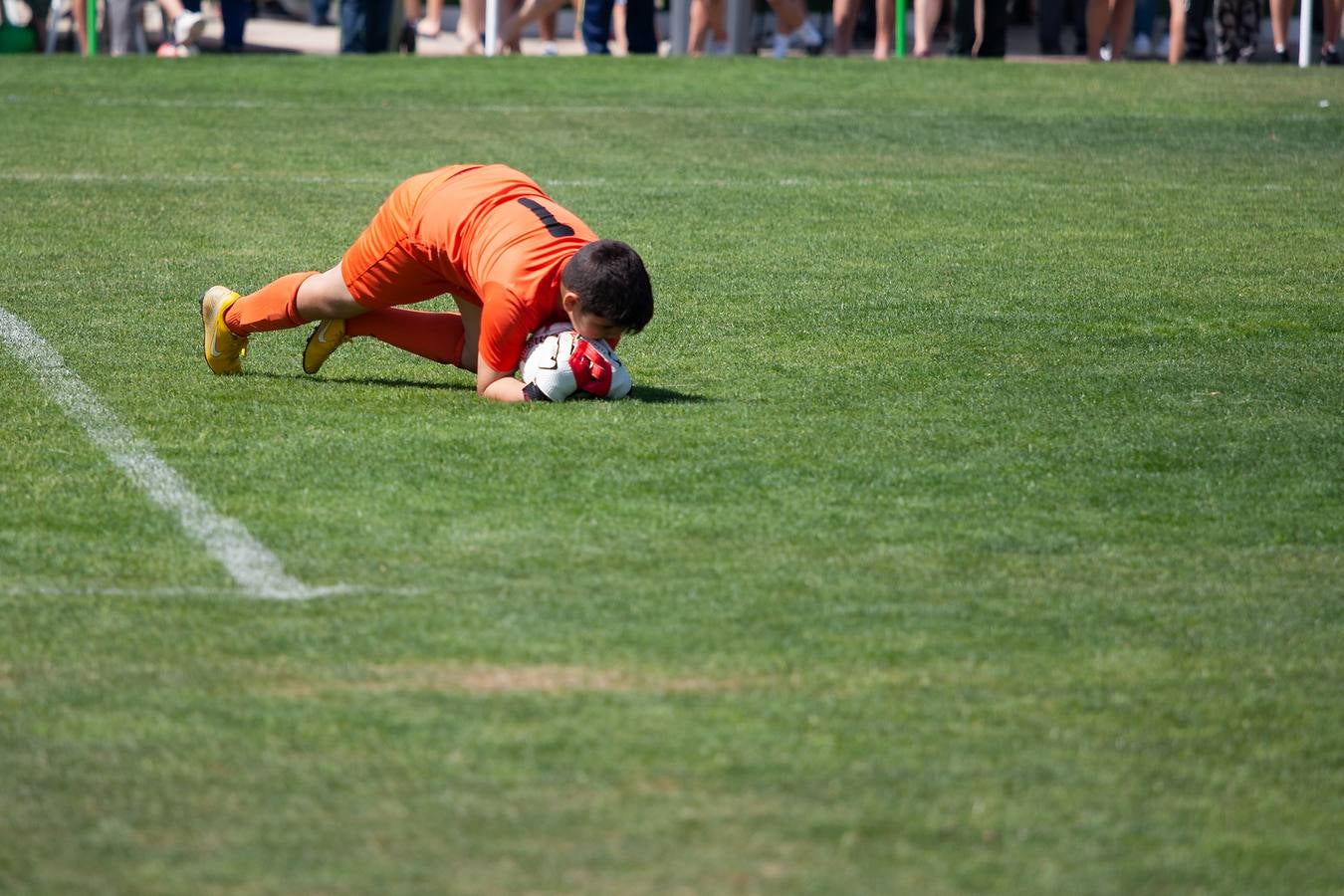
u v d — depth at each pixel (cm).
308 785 1102
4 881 987
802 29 6888
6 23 6419
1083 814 1083
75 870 1000
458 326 2127
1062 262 2994
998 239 3206
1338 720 1227
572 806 1079
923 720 1211
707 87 5403
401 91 5219
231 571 1460
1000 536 1594
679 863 1014
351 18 6234
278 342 2328
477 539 1547
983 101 5197
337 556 1502
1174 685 1280
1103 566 1523
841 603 1419
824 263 2958
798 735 1182
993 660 1316
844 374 2192
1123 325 2516
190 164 3912
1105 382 2175
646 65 5866
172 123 4519
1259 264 2989
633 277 1928
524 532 1568
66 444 1811
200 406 1972
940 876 1005
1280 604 1444
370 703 1220
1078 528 1622
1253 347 2384
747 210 3466
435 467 1747
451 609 1388
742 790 1102
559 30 8175
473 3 6456
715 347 2333
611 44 7212
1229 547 1583
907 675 1285
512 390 1992
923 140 4472
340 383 2097
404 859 1015
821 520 1622
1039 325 2502
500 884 990
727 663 1297
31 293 2608
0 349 2238
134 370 2145
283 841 1034
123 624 1350
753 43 7088
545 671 1277
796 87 5422
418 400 2008
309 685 1248
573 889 986
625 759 1142
